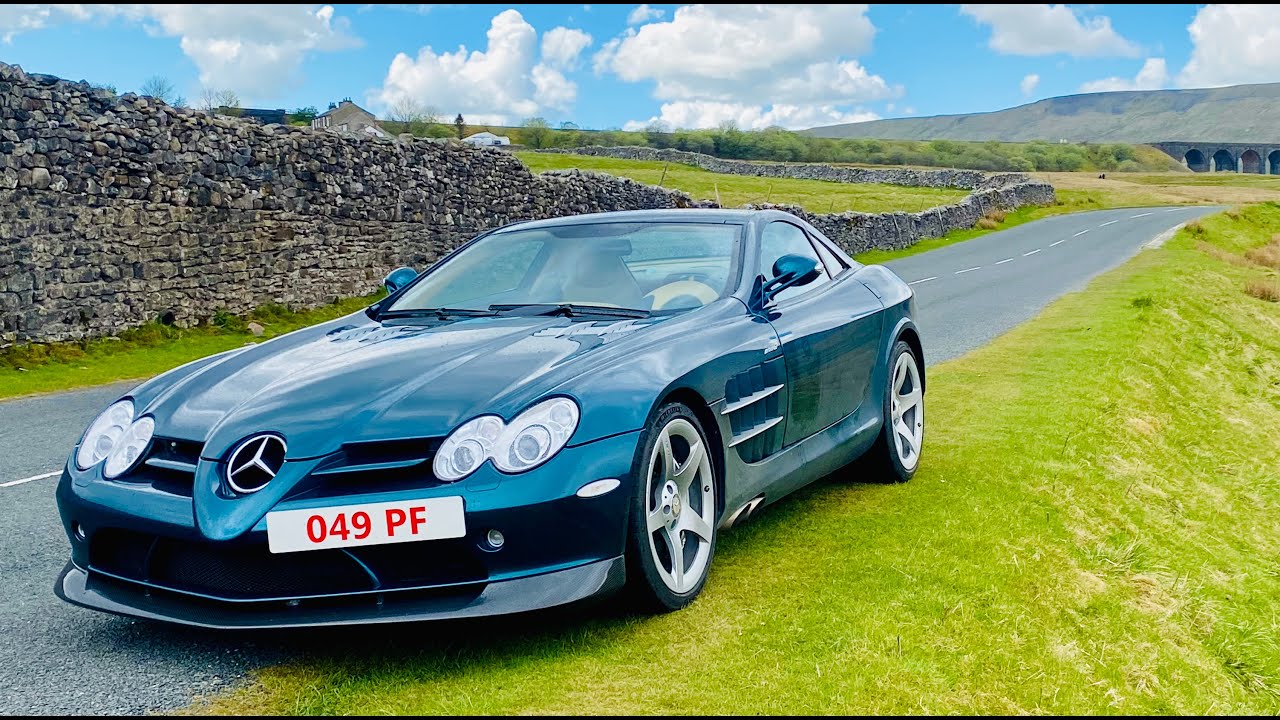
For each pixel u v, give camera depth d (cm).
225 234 1480
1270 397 1308
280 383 336
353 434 297
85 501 320
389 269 1814
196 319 1437
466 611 289
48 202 1222
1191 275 2212
